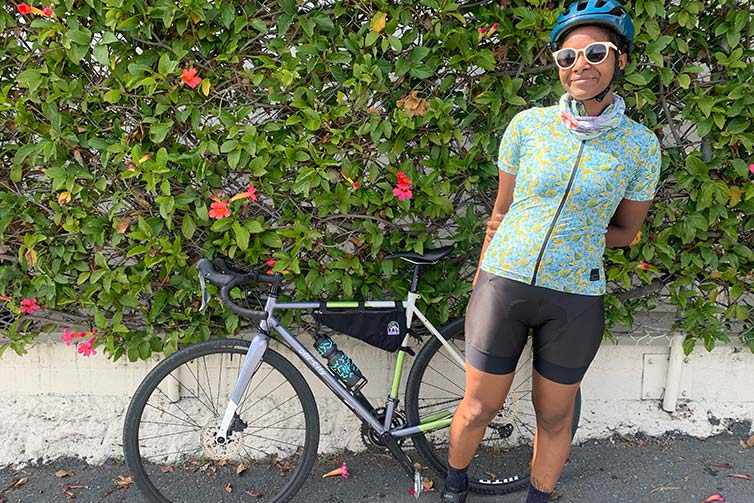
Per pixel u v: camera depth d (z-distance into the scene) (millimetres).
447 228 2814
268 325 2533
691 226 2750
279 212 2717
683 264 2830
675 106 2748
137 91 2500
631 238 2164
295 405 3006
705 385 3123
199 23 2453
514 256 1983
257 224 2586
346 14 2523
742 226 2850
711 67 2705
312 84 2545
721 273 2848
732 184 2770
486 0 2535
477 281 2154
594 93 1854
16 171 2541
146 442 2947
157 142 2465
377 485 2805
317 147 2602
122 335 2775
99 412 2967
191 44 2451
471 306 2150
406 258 2619
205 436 2578
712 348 2959
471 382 2160
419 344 2979
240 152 2469
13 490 2732
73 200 2639
